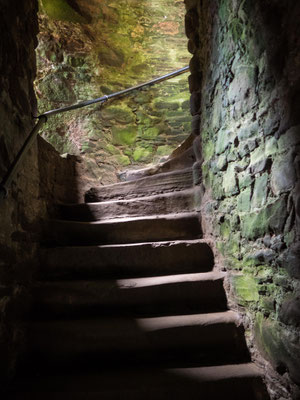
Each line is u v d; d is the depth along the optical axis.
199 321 1.75
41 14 4.01
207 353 1.71
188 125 4.32
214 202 2.13
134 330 1.71
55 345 1.68
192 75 2.59
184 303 1.94
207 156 2.30
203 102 2.43
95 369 1.64
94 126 4.00
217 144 2.06
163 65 4.55
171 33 4.70
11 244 1.66
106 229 2.40
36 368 1.65
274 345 1.42
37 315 1.88
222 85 1.97
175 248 2.19
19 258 1.77
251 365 1.60
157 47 4.61
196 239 2.36
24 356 1.67
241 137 1.70
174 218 2.42
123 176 3.71
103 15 4.43
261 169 1.50
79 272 2.13
